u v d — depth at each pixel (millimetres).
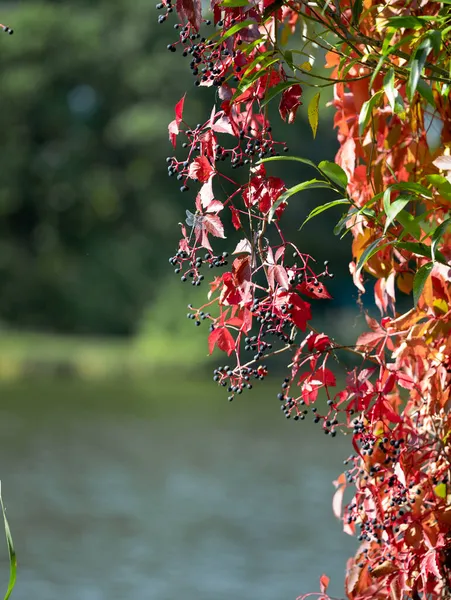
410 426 2602
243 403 25922
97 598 10188
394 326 2516
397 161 2711
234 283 2377
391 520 2574
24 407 24172
